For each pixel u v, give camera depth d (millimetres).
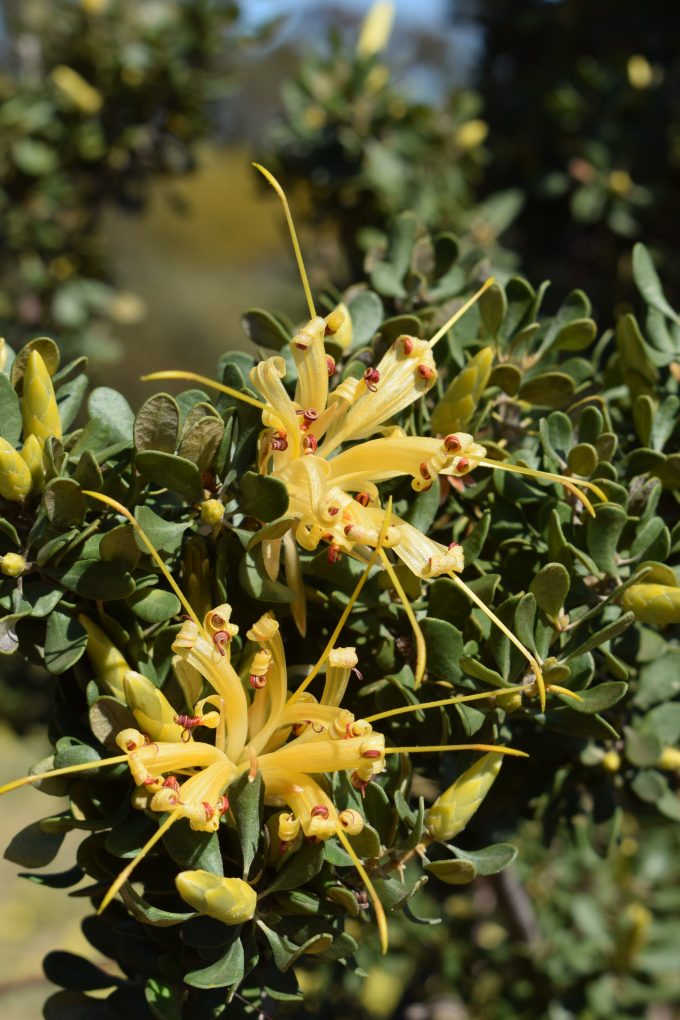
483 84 1009
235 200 2863
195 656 374
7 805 1443
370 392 391
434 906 661
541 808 448
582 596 411
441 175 846
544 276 958
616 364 472
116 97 898
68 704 396
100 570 382
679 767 446
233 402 398
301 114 787
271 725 380
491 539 424
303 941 384
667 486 434
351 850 366
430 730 410
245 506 385
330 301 488
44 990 1115
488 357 414
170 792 362
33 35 928
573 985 648
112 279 999
